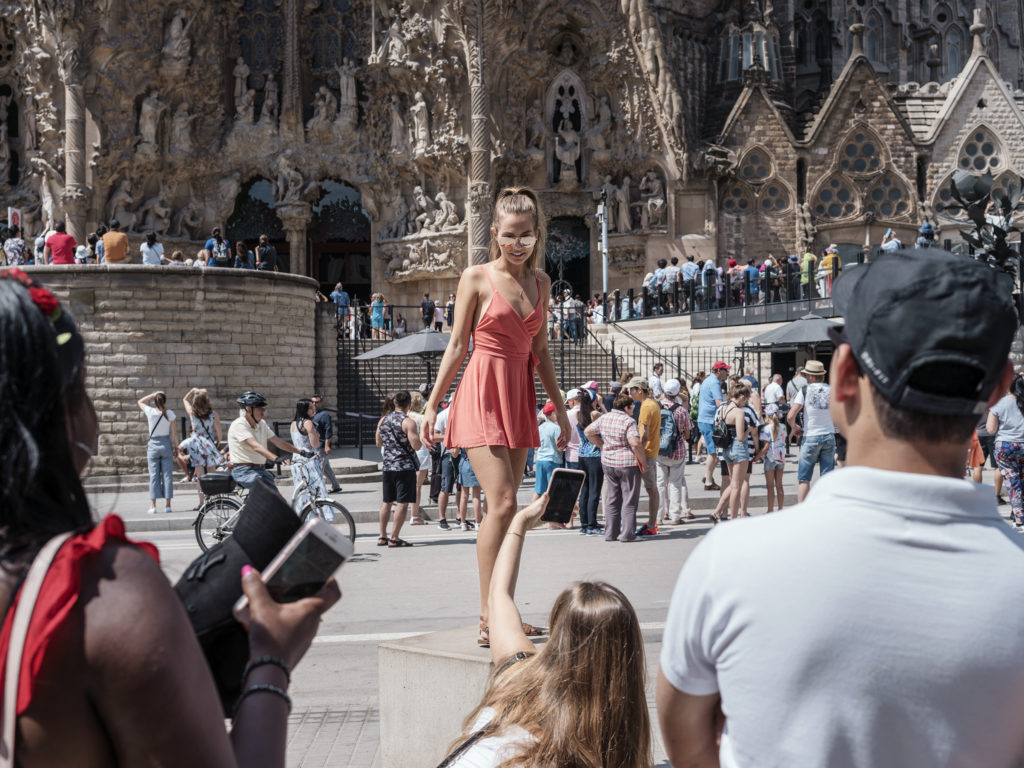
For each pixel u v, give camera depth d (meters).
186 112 44.84
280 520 1.98
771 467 15.21
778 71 52.00
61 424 1.65
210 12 44.69
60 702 1.45
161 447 17.61
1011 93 52.50
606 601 3.05
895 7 58.44
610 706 2.97
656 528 14.70
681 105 46.75
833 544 1.77
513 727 3.04
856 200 49.09
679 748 2.02
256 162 46.09
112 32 42.25
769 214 48.56
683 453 15.79
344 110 46.47
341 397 32.94
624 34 46.50
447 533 15.52
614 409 14.33
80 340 1.70
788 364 31.47
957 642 1.69
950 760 1.69
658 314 37.84
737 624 1.78
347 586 11.34
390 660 5.47
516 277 4.93
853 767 1.71
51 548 1.52
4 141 44.09
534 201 4.93
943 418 1.79
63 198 42.03
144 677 1.47
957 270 1.79
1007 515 15.67
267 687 1.81
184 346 27.14
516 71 45.56
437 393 4.97
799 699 1.73
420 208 45.56
